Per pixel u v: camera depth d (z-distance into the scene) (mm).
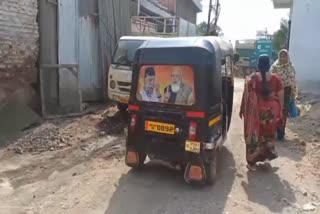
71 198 5113
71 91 10469
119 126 9258
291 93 7801
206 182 5484
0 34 8320
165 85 5371
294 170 6227
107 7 13172
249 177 5922
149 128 5559
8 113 8547
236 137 8445
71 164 6516
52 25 10211
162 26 22516
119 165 6398
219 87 5441
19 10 8883
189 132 5230
